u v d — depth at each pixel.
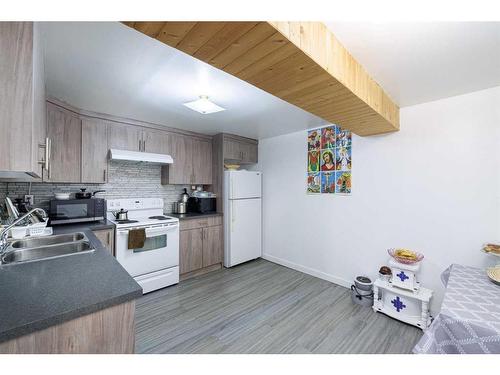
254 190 3.83
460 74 1.64
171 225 2.87
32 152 0.85
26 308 0.80
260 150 4.07
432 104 2.16
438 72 1.62
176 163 3.31
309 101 1.55
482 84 1.80
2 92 0.81
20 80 0.83
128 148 2.83
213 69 1.61
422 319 2.00
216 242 3.50
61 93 2.04
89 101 2.24
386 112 1.97
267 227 3.94
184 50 1.00
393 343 1.84
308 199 3.31
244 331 2.00
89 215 2.50
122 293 0.93
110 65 1.56
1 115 0.80
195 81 1.79
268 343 1.84
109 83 1.83
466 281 1.48
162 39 0.93
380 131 2.39
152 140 3.05
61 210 2.33
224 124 3.07
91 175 2.54
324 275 3.11
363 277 2.60
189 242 3.17
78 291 0.94
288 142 3.59
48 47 1.34
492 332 0.96
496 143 1.85
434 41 1.27
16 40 0.83
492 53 1.37
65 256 1.36
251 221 3.79
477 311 1.11
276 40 0.92
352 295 2.54
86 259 1.32
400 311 2.15
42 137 1.23
